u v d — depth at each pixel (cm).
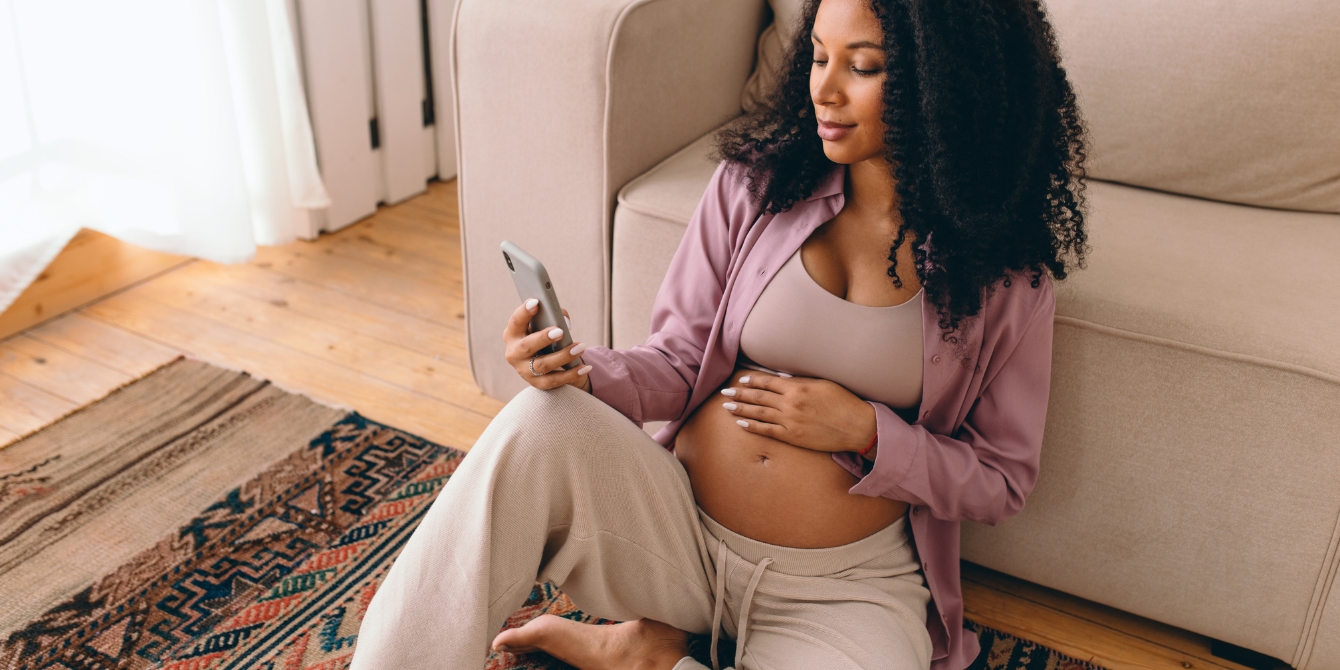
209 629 134
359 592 141
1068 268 127
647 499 109
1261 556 124
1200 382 119
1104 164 156
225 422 174
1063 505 133
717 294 119
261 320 208
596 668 124
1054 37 104
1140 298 123
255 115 210
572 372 104
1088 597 138
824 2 98
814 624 111
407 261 234
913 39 94
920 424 115
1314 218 146
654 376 116
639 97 151
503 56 152
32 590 138
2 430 171
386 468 166
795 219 111
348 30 231
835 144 101
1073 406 127
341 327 207
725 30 167
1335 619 122
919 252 103
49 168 190
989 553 142
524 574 108
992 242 103
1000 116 95
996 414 114
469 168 164
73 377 186
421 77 258
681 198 147
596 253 156
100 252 211
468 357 182
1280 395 116
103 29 188
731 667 119
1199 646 139
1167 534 128
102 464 163
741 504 112
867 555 115
